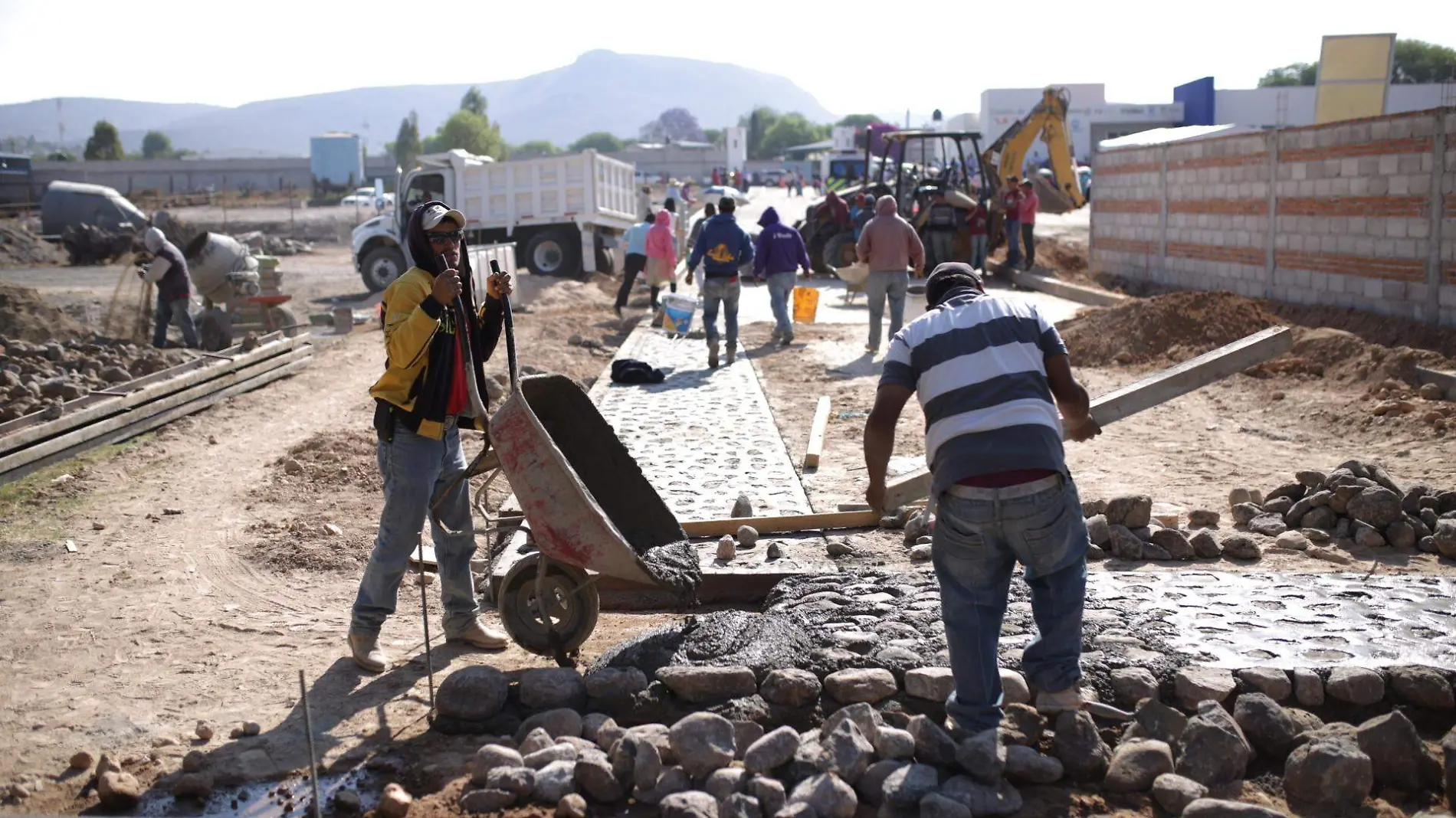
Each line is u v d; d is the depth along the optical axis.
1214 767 4.05
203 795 4.10
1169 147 19.69
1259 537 6.78
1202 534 6.43
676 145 134.38
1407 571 6.06
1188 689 4.44
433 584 6.47
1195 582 5.68
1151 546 6.44
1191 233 18.98
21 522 7.66
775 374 13.46
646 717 4.55
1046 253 26.69
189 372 11.41
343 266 35.38
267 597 6.25
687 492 8.00
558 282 23.98
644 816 3.93
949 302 4.24
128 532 7.44
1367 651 4.71
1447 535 6.27
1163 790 3.91
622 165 27.27
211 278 18.02
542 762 4.12
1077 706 4.21
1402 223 13.33
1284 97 66.31
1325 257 14.95
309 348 14.47
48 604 6.10
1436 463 8.34
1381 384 10.66
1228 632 4.95
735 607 6.19
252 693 4.94
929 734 4.09
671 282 19.28
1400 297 13.43
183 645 5.51
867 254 14.50
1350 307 14.41
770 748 4.02
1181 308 13.95
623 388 12.41
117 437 10.01
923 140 25.75
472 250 19.42
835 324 17.81
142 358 13.84
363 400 12.23
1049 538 3.91
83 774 4.27
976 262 23.17
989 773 3.94
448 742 4.49
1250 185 16.84
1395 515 6.55
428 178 25.20
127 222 42.53
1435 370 10.59
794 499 7.77
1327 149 14.80
